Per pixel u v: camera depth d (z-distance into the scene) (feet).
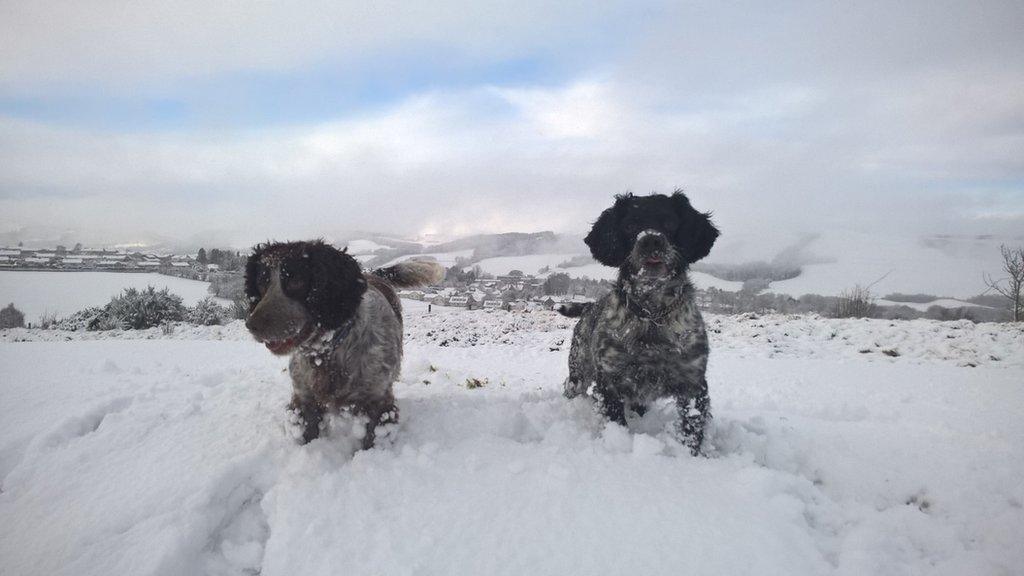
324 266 12.28
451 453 12.21
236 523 10.91
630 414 15.71
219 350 32.73
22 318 77.87
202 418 14.73
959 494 11.06
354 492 10.64
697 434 13.35
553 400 16.83
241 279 13.61
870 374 25.18
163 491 10.97
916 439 13.73
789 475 11.19
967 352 31.07
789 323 41.75
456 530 9.47
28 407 16.81
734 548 8.81
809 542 9.27
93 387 18.83
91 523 10.36
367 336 13.23
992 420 16.25
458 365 27.96
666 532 9.24
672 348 13.53
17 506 11.46
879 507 11.19
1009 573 8.89
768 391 21.15
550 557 8.77
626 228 14.56
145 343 37.06
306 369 12.98
